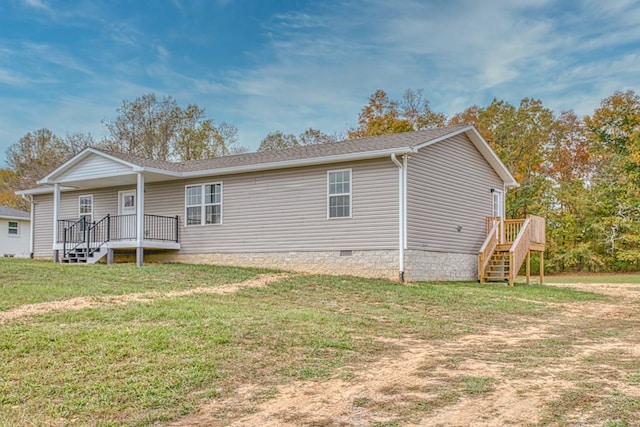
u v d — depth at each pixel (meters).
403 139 17.56
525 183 36.66
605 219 34.84
